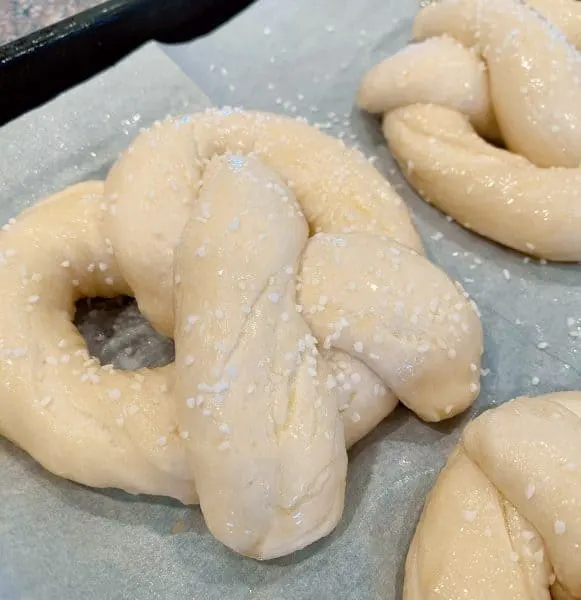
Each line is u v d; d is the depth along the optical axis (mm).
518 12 301
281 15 354
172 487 235
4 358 242
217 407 220
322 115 330
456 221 299
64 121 311
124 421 235
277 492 221
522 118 290
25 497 242
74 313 272
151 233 252
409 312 241
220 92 333
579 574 213
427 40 319
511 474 220
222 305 228
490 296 282
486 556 216
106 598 230
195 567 236
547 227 277
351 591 233
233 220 239
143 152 268
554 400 240
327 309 240
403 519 243
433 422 257
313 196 272
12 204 296
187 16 349
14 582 228
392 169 315
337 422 232
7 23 332
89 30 326
